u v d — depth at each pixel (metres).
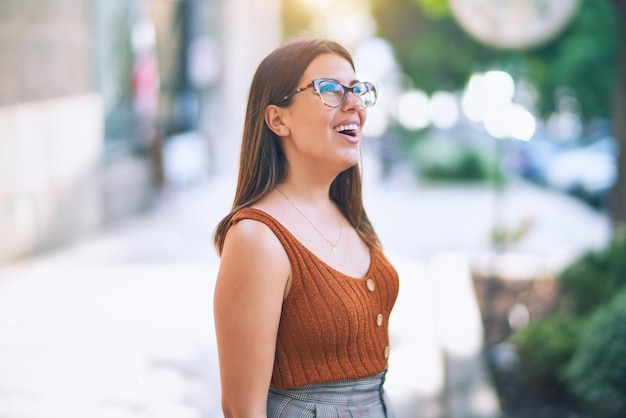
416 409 5.47
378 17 22.20
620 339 4.70
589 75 18.16
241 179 2.24
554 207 18.20
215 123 20.64
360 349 2.15
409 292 8.85
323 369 2.11
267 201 2.21
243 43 25.08
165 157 15.28
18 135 9.10
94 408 5.14
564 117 28.59
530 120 8.76
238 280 2.04
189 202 15.56
